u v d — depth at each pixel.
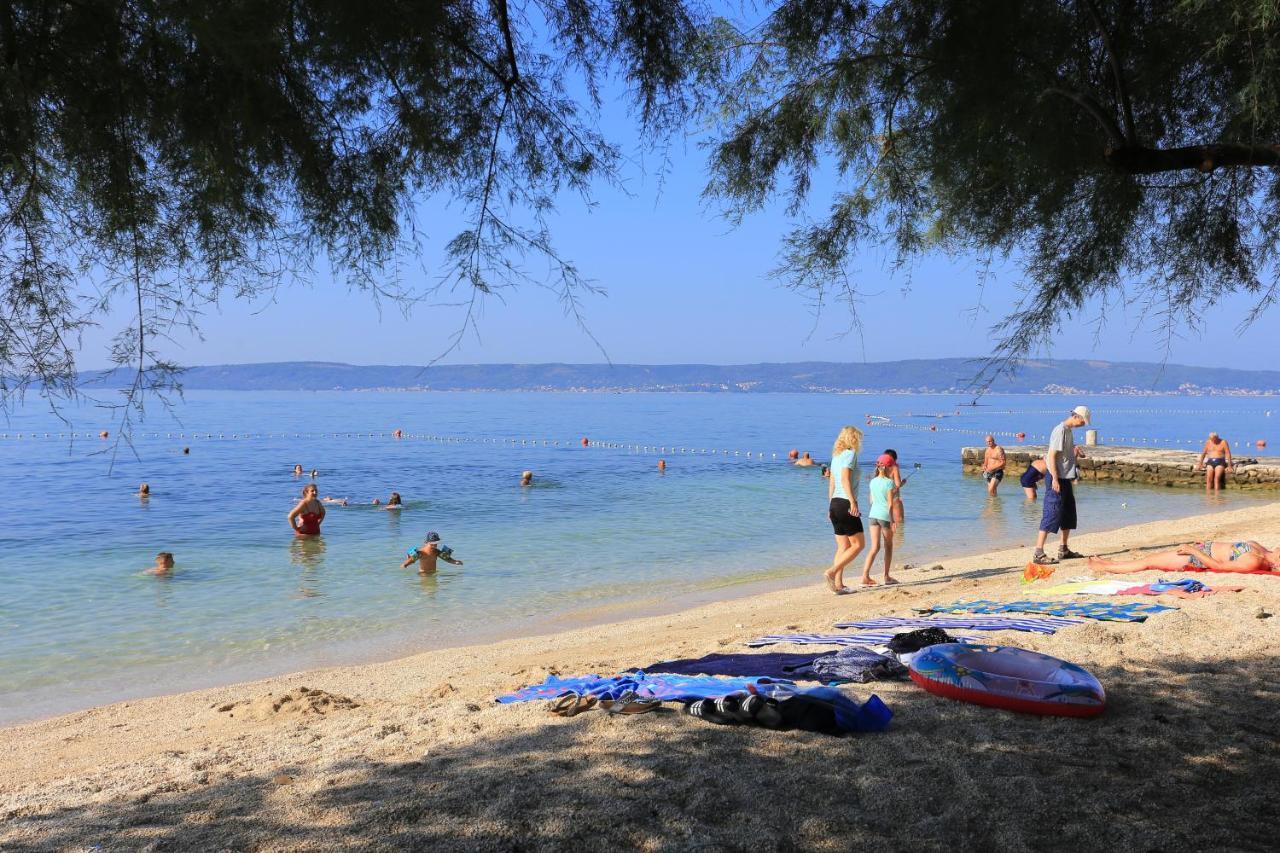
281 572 16.00
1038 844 3.75
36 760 6.44
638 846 3.66
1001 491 30.91
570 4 3.16
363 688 8.27
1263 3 3.00
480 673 8.52
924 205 4.16
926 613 9.29
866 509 24.64
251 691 8.50
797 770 4.51
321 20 2.49
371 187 2.91
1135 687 5.99
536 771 4.49
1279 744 4.89
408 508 25.81
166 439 65.00
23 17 2.23
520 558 17.53
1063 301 3.73
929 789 4.29
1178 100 3.83
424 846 3.67
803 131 4.07
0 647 10.95
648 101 3.32
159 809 4.27
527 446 59.19
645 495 29.53
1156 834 3.82
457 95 3.05
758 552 18.20
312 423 91.44
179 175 2.60
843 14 3.73
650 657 8.11
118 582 15.09
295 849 3.68
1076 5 3.56
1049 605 9.03
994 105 3.45
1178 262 4.11
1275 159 3.38
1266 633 7.33
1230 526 17.34
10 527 21.88
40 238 2.39
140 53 2.37
